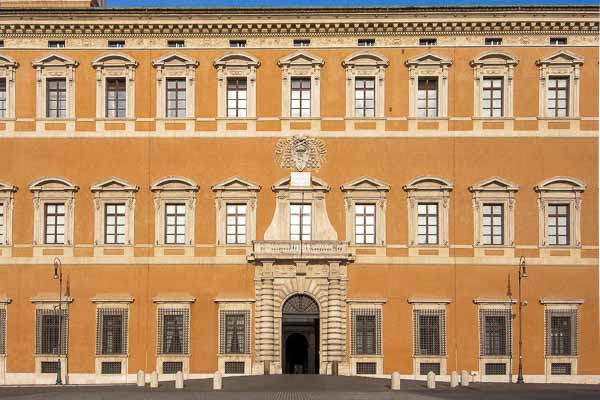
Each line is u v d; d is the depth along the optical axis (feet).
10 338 235.81
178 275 236.63
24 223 238.68
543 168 237.04
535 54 239.09
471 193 236.63
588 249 235.61
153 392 189.78
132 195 237.86
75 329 236.02
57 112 241.96
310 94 240.12
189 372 234.17
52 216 239.71
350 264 236.22
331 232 236.22
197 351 234.58
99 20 240.73
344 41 240.32
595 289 234.58
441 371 232.53
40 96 240.94
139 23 240.53
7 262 237.66
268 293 234.38
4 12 240.12
